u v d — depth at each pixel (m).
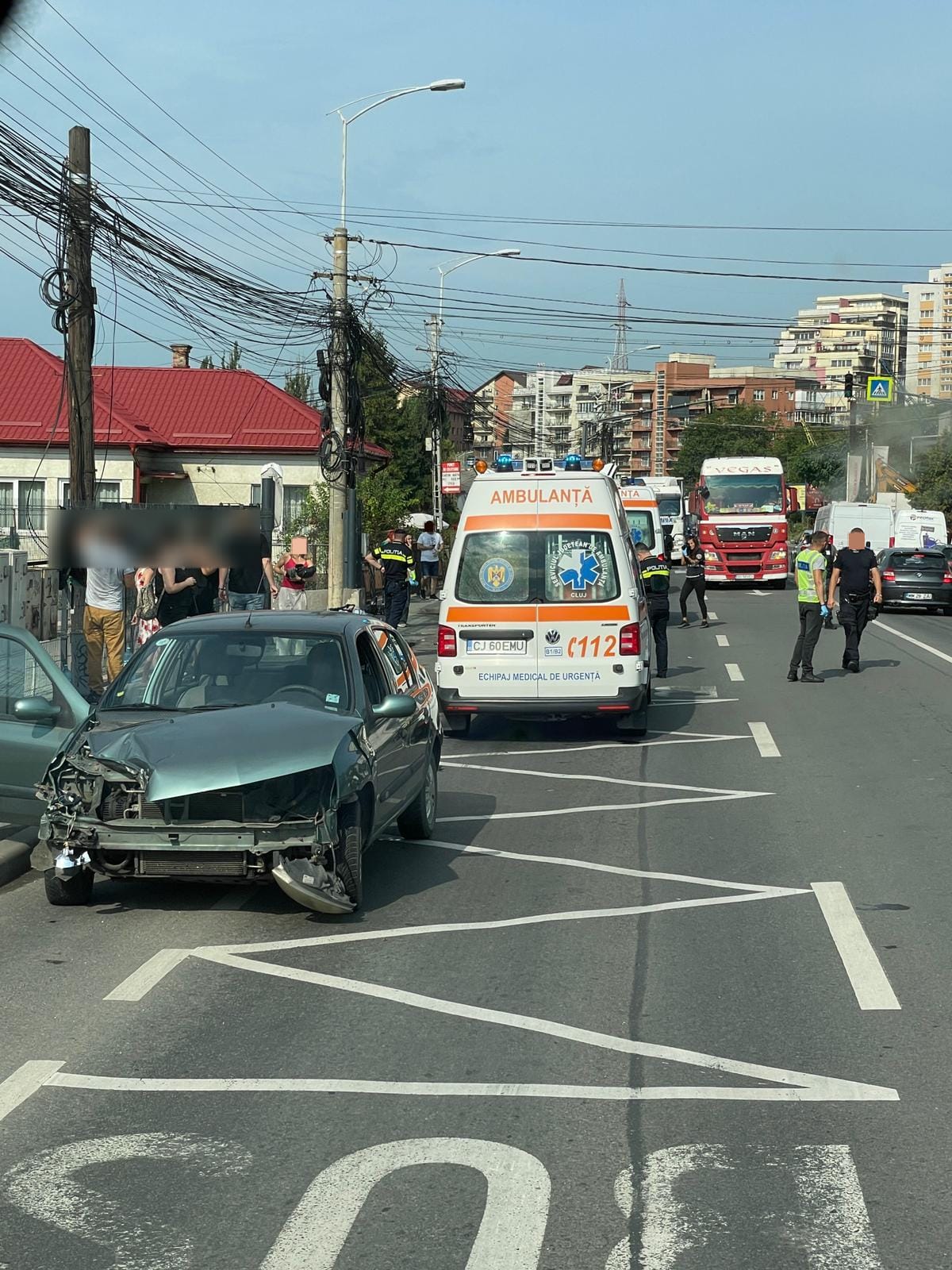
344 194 24.03
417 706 8.91
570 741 14.59
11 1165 4.36
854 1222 3.94
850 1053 5.38
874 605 20.62
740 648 23.98
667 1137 4.55
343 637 8.59
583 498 13.94
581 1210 4.02
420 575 36.91
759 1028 5.69
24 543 29.42
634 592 13.87
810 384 184.88
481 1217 3.97
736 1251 3.77
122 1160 4.39
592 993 6.19
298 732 7.37
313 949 6.93
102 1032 5.67
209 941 7.07
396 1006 6.02
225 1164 4.36
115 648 15.15
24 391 39.50
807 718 15.70
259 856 7.09
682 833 9.88
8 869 8.45
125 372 44.69
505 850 9.36
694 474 136.25
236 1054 5.40
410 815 9.42
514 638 13.82
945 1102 4.88
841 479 113.44
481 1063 5.30
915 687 18.30
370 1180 4.23
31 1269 3.70
